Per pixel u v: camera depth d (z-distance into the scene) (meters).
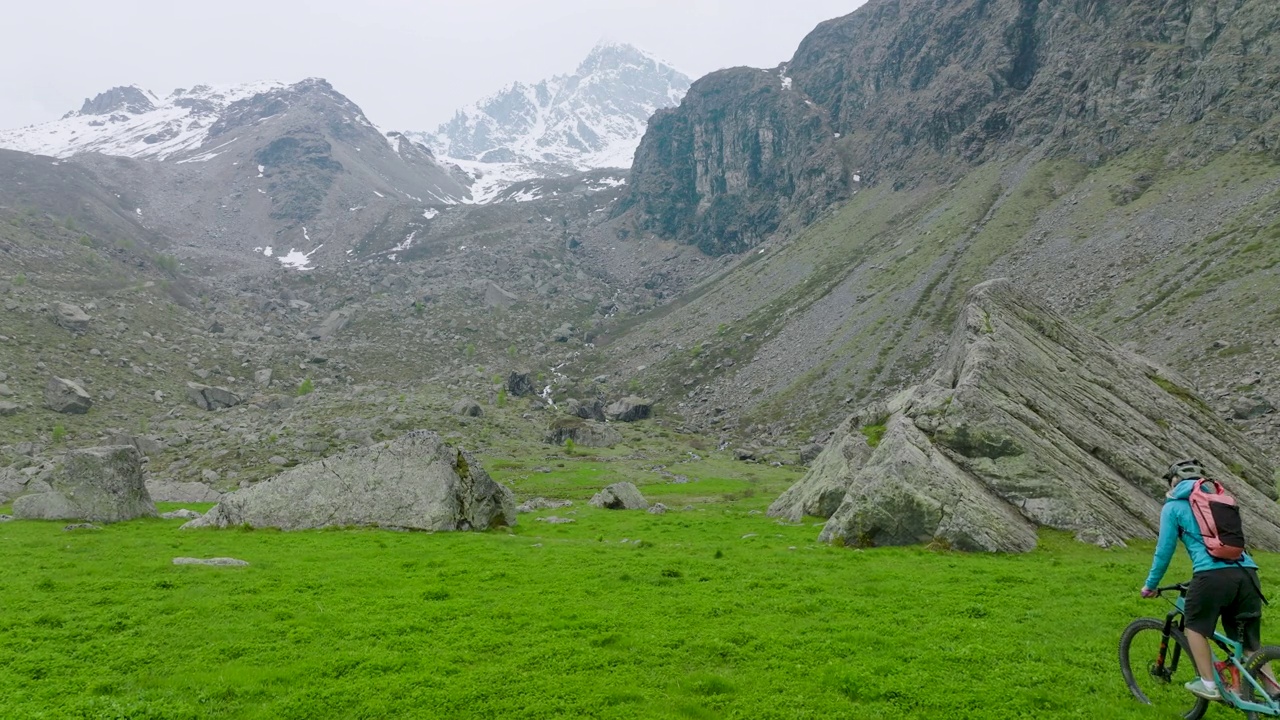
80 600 22.50
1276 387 101.00
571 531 46.38
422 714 13.88
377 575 26.86
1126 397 48.88
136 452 50.78
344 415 164.12
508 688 15.07
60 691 15.17
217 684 15.41
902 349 188.38
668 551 34.81
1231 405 100.19
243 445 130.75
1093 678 15.15
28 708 14.12
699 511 65.81
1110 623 19.59
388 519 43.03
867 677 15.23
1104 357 52.66
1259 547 37.53
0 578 26.08
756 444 163.50
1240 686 12.48
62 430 139.38
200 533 40.81
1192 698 14.04
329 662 16.75
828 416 172.12
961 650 17.00
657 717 13.58
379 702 14.39
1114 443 43.84
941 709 13.87
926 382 55.12
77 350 184.00
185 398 182.75
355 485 44.75
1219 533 12.64
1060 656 16.70
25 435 136.62
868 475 39.69
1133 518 38.78
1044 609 21.23
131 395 173.12
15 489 81.69
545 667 16.50
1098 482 40.41
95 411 158.38
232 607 21.78
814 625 19.64
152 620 20.39
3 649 17.80
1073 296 170.62
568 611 21.30
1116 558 32.62
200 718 13.88
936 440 42.56
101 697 14.67
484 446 144.25
